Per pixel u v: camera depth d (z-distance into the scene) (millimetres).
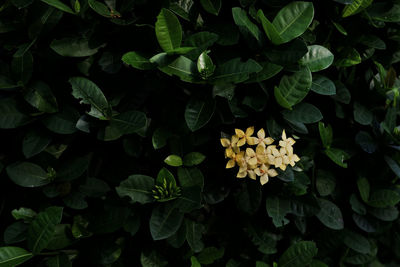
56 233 846
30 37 813
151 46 836
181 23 850
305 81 843
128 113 823
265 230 922
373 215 960
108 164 874
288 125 868
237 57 841
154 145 840
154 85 842
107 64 826
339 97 921
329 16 896
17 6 791
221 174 889
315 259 971
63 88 844
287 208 881
